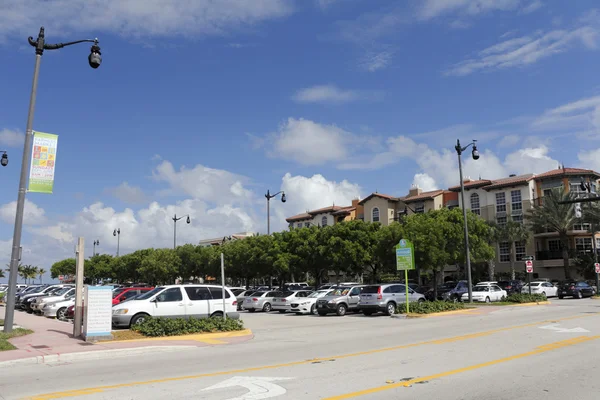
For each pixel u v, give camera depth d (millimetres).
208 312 19766
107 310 15664
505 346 13125
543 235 55625
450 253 38562
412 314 24562
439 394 7742
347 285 31234
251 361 11680
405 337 15891
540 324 18891
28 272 122312
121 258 78562
